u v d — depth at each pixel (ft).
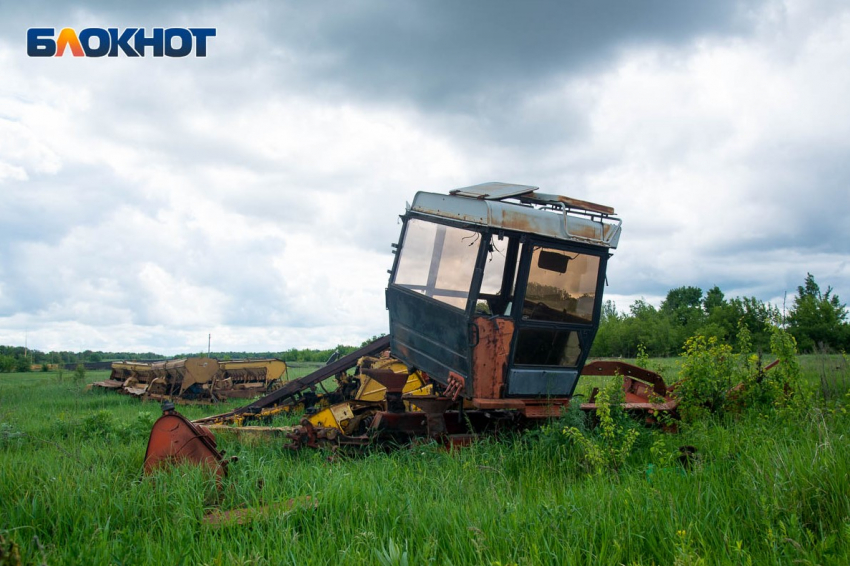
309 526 15.37
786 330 29.25
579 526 14.11
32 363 188.24
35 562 12.05
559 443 23.41
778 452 17.93
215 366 59.31
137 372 68.28
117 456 24.31
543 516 14.76
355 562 12.75
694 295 273.33
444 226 28.63
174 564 12.98
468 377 26.04
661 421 27.58
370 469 21.38
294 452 27.35
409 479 20.33
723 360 30.19
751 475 16.66
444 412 28.99
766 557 12.61
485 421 30.42
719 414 28.78
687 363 29.58
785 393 28.22
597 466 20.47
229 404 55.83
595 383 51.83
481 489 18.86
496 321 26.23
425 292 28.91
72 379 87.30
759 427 24.39
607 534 13.78
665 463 20.22
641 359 35.35
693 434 24.61
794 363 28.53
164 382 61.31
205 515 16.39
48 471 19.69
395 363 34.91
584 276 28.73
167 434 20.02
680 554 11.80
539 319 27.27
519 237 26.68
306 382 38.34
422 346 29.07
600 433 23.25
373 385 34.94
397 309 30.96
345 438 27.58
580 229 28.09
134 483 18.01
